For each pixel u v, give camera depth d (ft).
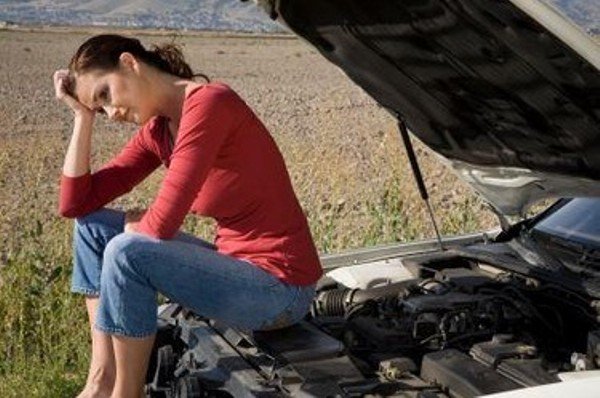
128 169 16.05
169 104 14.73
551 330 15.58
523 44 12.91
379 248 21.06
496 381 13.48
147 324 14.03
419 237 32.30
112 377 14.37
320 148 62.28
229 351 15.10
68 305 26.22
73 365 24.59
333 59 17.24
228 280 14.32
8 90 112.88
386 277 19.25
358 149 61.46
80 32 273.95
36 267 27.78
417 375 14.38
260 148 14.61
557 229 18.49
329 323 16.48
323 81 126.93
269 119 82.74
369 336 15.70
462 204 36.09
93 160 60.23
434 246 21.22
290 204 14.96
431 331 15.51
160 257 13.87
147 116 14.80
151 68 14.61
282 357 14.10
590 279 16.26
